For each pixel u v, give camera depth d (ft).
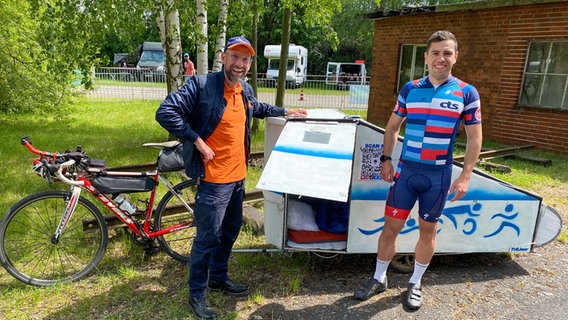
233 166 9.39
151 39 109.70
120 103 54.90
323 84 66.95
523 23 31.35
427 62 9.06
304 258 12.42
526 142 32.17
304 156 9.72
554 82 30.83
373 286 10.49
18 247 11.29
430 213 9.49
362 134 10.48
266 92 66.03
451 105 8.80
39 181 19.20
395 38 41.55
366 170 10.69
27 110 40.86
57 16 18.53
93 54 21.33
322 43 141.38
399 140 10.67
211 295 10.52
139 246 12.36
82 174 10.91
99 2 18.86
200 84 8.87
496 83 33.68
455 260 12.66
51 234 11.65
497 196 11.34
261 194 17.12
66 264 11.73
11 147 26.63
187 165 9.07
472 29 34.76
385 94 43.57
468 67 35.53
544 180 21.88
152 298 10.41
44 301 10.25
